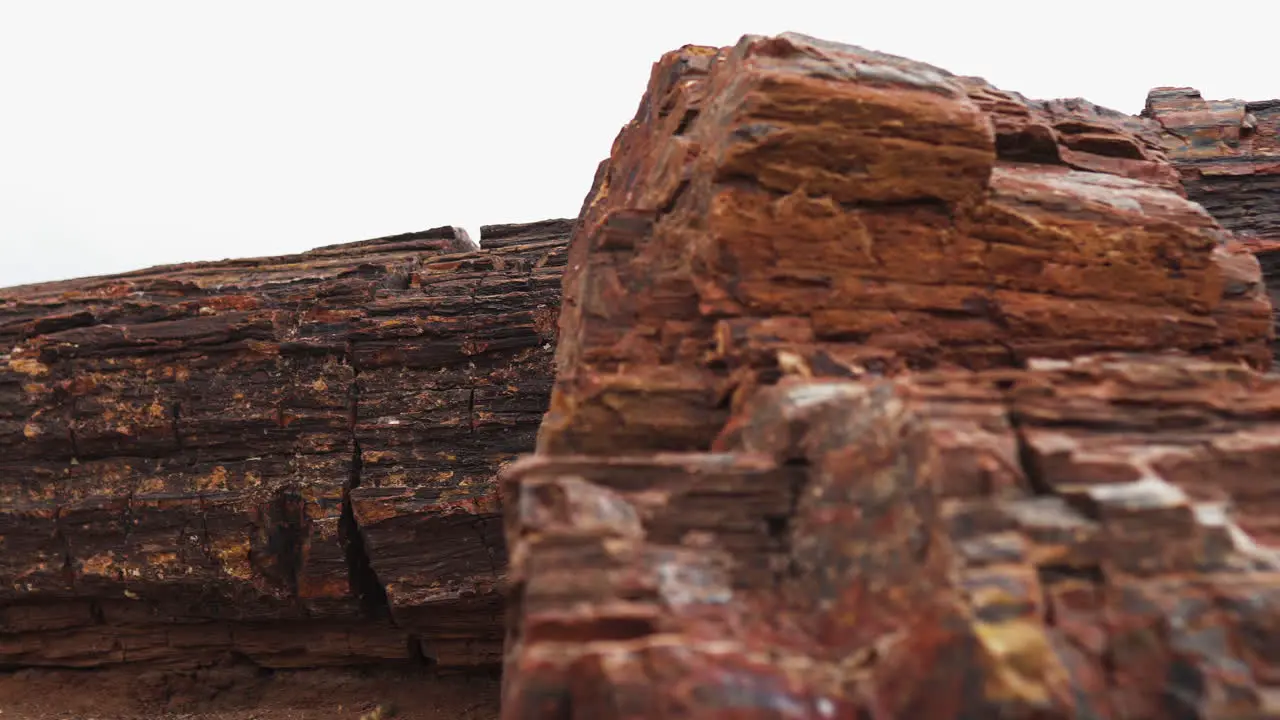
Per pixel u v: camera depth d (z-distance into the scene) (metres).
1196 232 7.51
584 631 4.36
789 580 4.89
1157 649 3.87
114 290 19.09
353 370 17.70
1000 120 8.85
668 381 6.83
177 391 17.70
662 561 4.73
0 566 17.47
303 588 16.80
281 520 17.12
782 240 6.98
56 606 18.00
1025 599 3.84
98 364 17.94
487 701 16.94
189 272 20.42
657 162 9.20
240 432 17.47
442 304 17.92
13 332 18.56
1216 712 3.74
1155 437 4.68
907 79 7.32
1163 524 4.09
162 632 18.05
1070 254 7.32
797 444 5.24
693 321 7.27
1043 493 4.31
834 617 4.52
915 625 4.05
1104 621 3.94
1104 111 10.36
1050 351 7.05
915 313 7.04
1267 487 4.52
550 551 4.62
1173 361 5.60
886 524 4.46
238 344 17.72
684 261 7.47
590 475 5.21
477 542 16.75
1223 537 4.11
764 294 6.86
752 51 7.57
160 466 17.72
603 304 7.47
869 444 4.73
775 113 6.96
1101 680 3.81
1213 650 3.85
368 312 17.92
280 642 17.80
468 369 17.73
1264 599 3.94
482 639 17.33
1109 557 4.05
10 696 17.72
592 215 11.55
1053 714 3.63
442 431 17.33
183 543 17.11
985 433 4.35
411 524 16.66
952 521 4.07
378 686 17.66
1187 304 7.45
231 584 16.95
